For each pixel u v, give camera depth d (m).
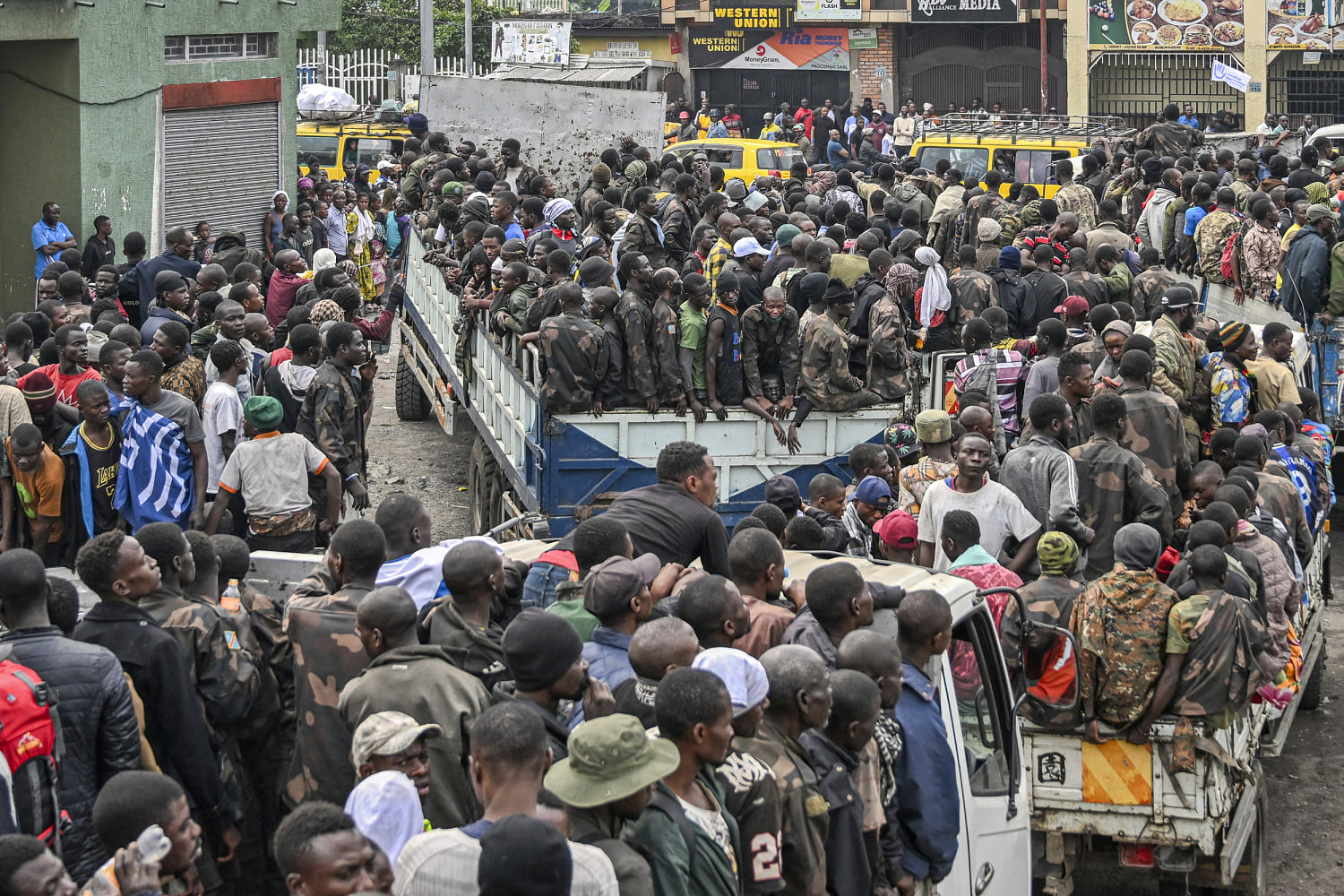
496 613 5.90
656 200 13.67
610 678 4.84
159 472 8.28
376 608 4.87
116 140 17.23
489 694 4.94
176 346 9.09
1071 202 16.89
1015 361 10.18
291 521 8.44
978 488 7.54
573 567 5.73
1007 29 39.00
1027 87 39.00
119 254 17.44
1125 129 25.11
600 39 41.19
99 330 10.34
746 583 5.43
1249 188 17.22
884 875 4.80
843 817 4.45
